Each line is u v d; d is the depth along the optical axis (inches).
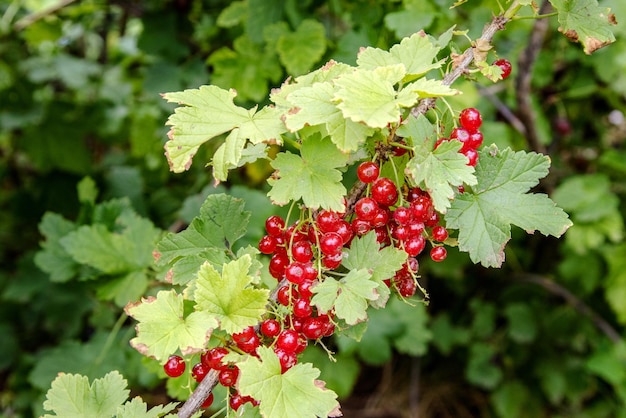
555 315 38.2
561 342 37.9
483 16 25.5
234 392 17.4
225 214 18.3
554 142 34.9
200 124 16.5
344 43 25.0
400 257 16.5
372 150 16.9
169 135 16.3
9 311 36.3
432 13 23.8
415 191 16.9
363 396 41.5
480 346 39.3
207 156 31.9
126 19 36.8
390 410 40.6
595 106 36.3
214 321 15.9
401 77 16.4
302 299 16.3
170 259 18.0
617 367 34.0
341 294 16.1
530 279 39.0
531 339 37.5
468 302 40.9
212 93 16.8
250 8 25.5
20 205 36.0
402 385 41.8
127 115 35.1
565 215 16.8
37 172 40.3
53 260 24.9
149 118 33.6
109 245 23.0
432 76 22.8
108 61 41.8
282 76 26.3
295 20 25.5
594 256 35.4
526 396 38.8
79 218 25.7
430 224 17.3
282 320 16.5
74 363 25.0
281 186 16.3
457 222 16.9
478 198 17.1
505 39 29.4
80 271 24.9
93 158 39.9
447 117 17.2
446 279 40.8
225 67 25.7
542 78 32.0
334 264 16.6
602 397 38.8
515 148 31.9
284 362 16.1
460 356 41.6
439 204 15.8
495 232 16.9
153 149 34.1
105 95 35.9
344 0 26.0
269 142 16.1
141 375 25.0
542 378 38.2
